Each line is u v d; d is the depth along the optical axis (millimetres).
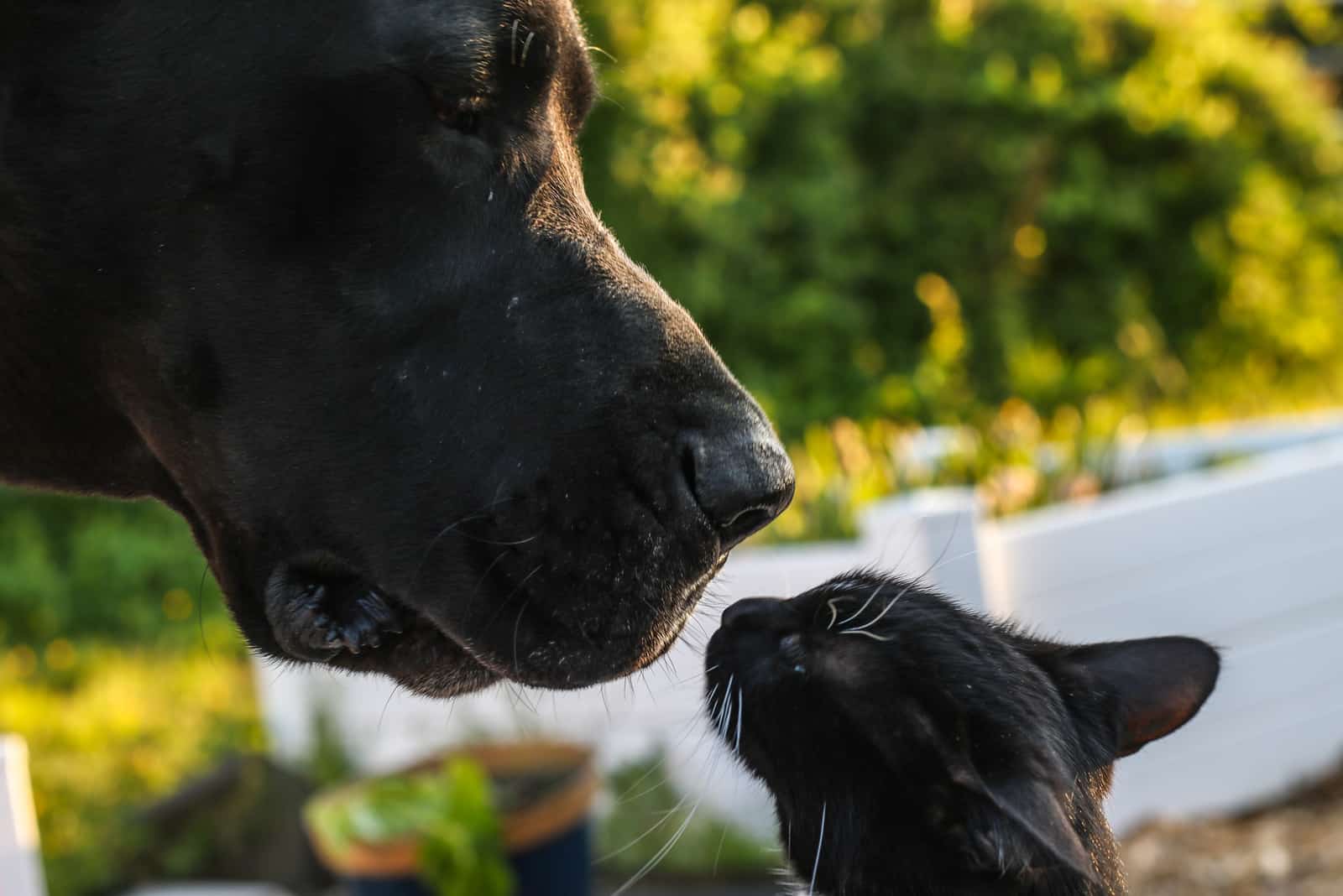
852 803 2547
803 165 13703
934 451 9344
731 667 2758
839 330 13305
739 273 12906
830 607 2699
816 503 7945
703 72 13023
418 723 7125
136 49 2219
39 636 10336
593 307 2383
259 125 2223
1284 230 15391
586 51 2555
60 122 2244
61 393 2432
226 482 2422
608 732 6859
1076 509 6938
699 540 2395
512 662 2400
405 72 2211
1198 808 6441
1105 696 2730
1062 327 15023
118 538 10484
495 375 2340
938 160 14727
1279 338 15508
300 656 2477
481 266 2332
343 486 2367
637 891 6484
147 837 6867
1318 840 6078
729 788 6570
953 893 2453
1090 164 14867
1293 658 6715
